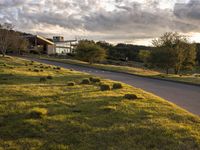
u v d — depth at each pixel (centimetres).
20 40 6375
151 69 5169
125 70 3953
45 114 962
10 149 703
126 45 8819
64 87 1565
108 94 1366
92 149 703
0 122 891
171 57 4197
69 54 7094
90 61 5219
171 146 711
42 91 1403
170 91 1964
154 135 779
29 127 845
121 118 929
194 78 3061
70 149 704
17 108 1052
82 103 1150
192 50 4506
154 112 1014
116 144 729
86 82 1761
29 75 2131
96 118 931
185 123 895
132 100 1227
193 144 721
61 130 825
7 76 2020
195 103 1448
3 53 4806
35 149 703
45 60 5231
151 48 4697
